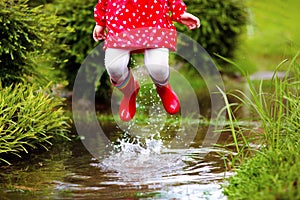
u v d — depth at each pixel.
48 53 6.47
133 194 3.62
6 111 4.80
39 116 5.05
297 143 3.83
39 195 3.62
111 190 3.73
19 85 5.34
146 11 4.33
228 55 8.54
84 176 4.13
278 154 3.67
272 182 3.26
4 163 4.58
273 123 3.97
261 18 10.62
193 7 8.25
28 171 4.31
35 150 5.06
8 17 5.39
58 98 5.92
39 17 5.78
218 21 8.28
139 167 4.38
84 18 7.22
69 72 7.48
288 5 10.94
